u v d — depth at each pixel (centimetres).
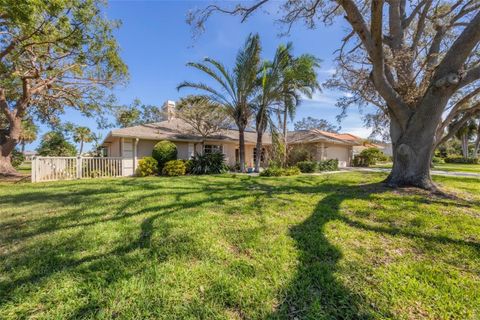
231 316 186
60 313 187
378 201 543
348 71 890
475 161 2561
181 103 1544
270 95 1277
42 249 300
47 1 732
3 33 930
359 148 2962
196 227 376
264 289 218
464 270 254
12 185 855
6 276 238
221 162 1402
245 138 1827
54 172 1049
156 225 385
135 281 228
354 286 224
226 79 1280
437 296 210
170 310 191
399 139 697
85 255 283
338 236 345
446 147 4012
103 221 410
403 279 235
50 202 556
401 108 670
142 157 1380
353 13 574
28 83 1251
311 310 193
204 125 1521
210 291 214
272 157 1623
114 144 1580
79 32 946
